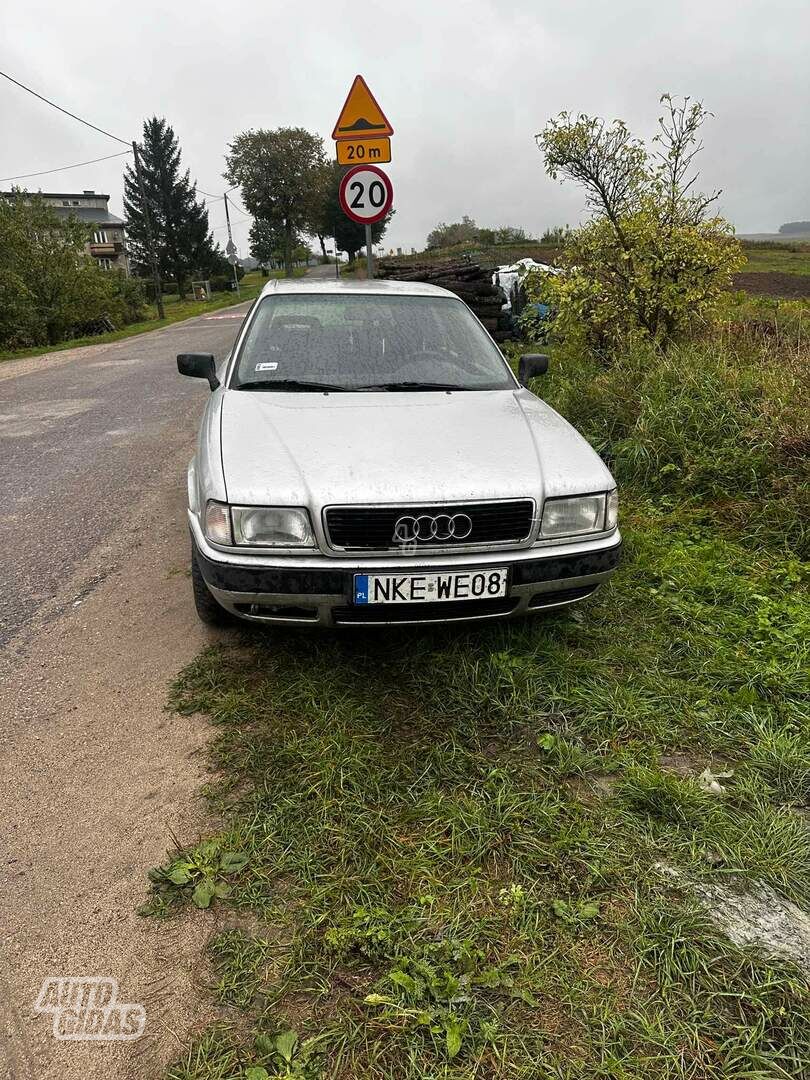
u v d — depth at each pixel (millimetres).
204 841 2033
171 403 9055
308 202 61656
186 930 1775
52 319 26125
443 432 2795
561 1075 1458
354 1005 1588
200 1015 1575
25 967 1690
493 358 3656
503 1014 1571
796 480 4289
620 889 1896
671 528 4270
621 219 6285
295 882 1901
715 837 2070
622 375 5809
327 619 2506
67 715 2635
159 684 2811
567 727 2527
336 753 2350
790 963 1709
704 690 2754
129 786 2270
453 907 1827
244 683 2768
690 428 4887
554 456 2732
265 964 1681
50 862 1986
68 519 4754
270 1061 1471
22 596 3619
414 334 3600
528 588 2553
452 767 2320
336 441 2680
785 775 2350
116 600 3537
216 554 2484
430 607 2490
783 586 3588
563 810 2158
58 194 76688
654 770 2318
